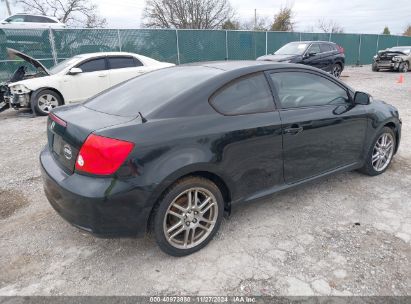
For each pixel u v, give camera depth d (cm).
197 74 304
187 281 245
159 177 238
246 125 281
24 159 514
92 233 239
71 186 236
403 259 264
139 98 287
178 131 250
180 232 266
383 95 1074
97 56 918
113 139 229
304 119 321
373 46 2733
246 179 292
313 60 1322
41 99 852
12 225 323
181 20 3784
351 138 373
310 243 287
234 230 308
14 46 1244
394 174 430
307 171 339
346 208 345
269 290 235
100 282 246
